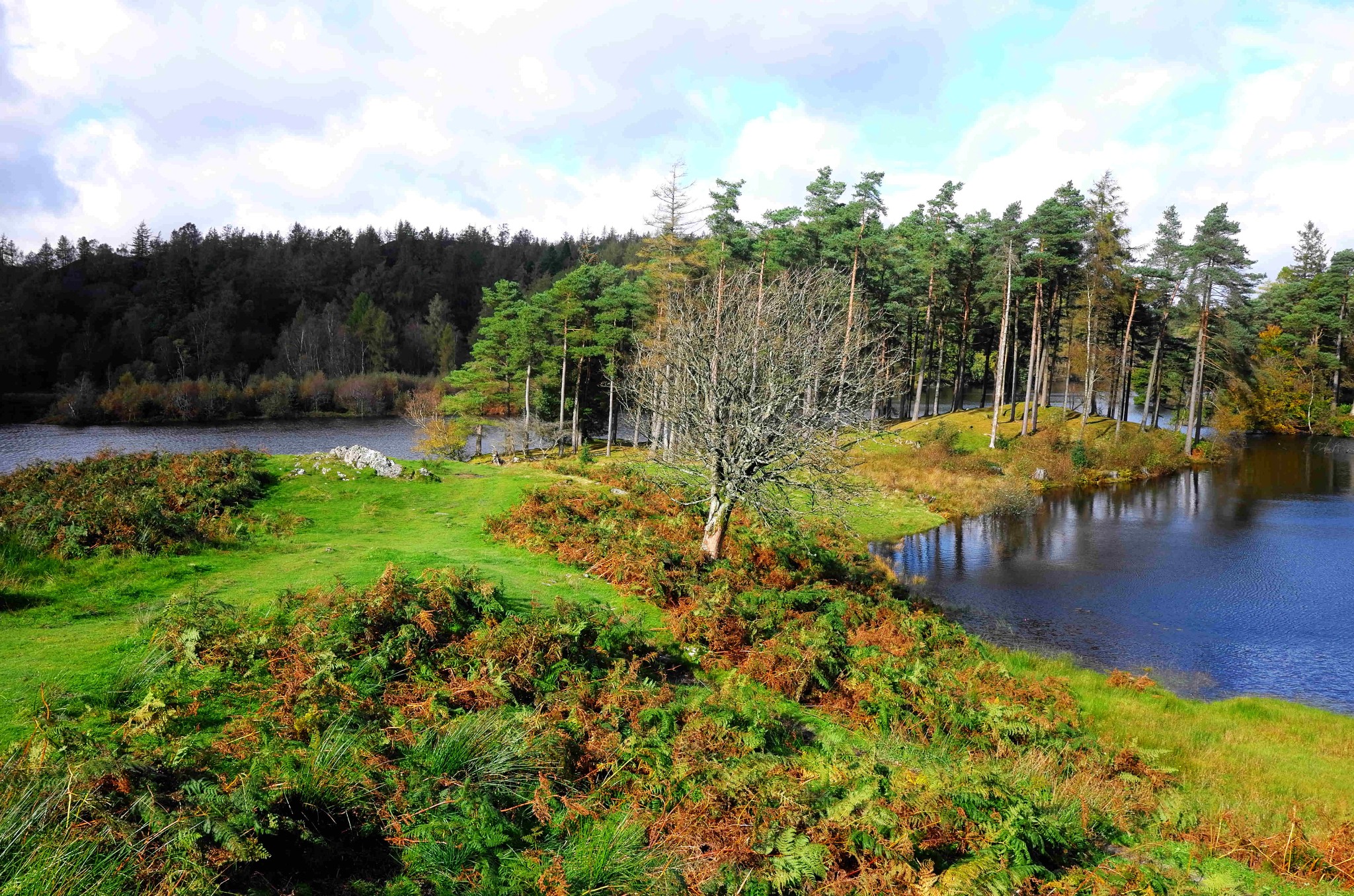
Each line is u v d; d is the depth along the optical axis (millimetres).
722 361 21297
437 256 172500
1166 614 27750
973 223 71500
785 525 23391
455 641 11375
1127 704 18453
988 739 13242
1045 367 75125
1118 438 64750
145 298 122688
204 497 21328
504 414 76000
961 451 58719
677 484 27750
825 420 21250
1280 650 24359
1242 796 13461
